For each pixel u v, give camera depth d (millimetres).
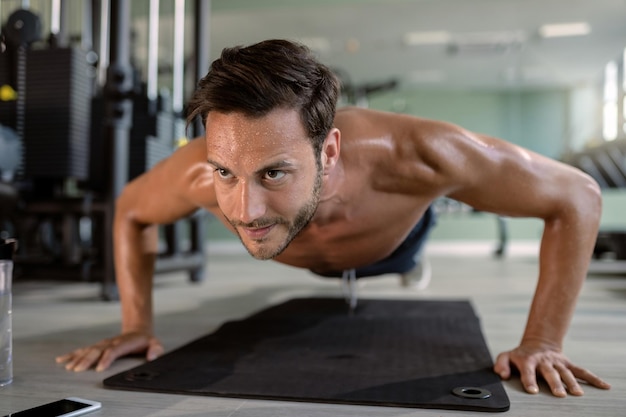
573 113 7547
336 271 1584
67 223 2551
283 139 767
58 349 1437
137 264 1357
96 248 2967
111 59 2354
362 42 5727
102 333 1664
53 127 2451
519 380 1085
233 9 4855
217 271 3898
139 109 2799
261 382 1046
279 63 778
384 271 1688
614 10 4922
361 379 1063
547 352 1112
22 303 2320
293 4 4797
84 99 2559
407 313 1871
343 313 1875
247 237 810
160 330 1698
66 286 2947
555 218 1133
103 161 2447
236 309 2152
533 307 1161
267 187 783
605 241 3676
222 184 805
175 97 3062
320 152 829
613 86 6957
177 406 938
